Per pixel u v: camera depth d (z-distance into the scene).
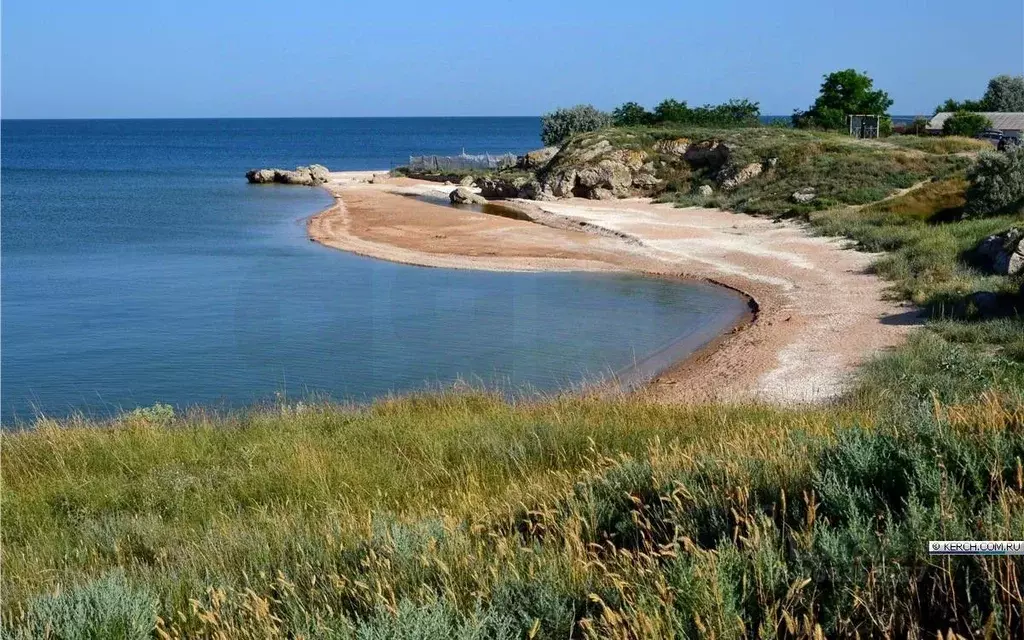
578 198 51.75
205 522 6.66
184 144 189.88
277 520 6.01
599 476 5.61
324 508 6.68
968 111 70.94
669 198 48.03
